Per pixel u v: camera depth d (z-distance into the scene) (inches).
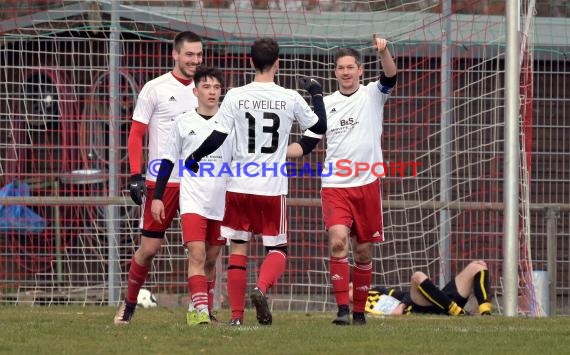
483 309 1573.6
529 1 1643.7
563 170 2016.5
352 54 1231.5
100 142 1936.5
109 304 1754.4
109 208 1779.0
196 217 1176.8
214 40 1916.8
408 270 1974.7
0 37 1894.7
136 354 920.3
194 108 1240.2
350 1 1905.8
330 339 1036.5
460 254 1932.8
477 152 1813.5
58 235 1861.5
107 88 1935.3
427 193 1961.1
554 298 1689.2
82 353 922.1
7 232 1889.8
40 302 1782.7
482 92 1792.6
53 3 1934.1
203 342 1001.5
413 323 1294.3
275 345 982.4
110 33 1831.9
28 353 920.9
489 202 1841.8
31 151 1957.4
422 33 1882.4
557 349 987.3
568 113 2018.9
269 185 1167.0
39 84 1878.7
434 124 1883.6
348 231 1226.0
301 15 1930.4
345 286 1232.8
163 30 1940.2
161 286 1893.5
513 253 1513.3
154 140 1254.3
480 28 1889.8
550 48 1964.8
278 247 1184.2
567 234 1895.9
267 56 1163.3
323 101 1201.4
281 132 1168.8
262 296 1144.8
